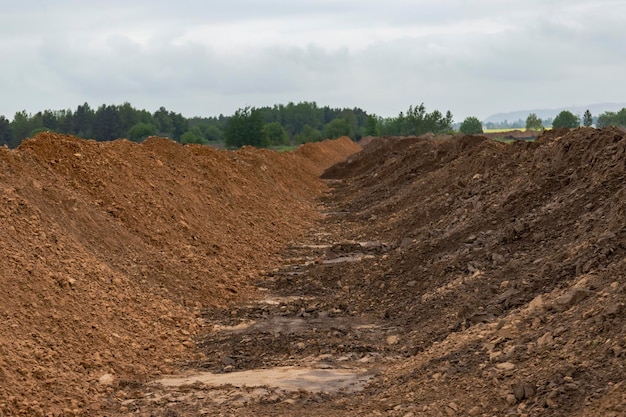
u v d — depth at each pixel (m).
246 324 14.98
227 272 19.09
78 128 134.25
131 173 21.47
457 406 8.62
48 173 17.98
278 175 41.16
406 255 17.88
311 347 12.97
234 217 24.94
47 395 9.78
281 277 19.17
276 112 188.00
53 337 11.21
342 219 31.28
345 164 58.88
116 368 11.39
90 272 13.93
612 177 15.80
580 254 12.52
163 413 9.67
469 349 10.39
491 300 13.00
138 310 13.98
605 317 8.91
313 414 9.38
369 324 14.66
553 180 18.08
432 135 110.56
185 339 13.74
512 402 8.20
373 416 9.01
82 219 16.45
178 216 20.95
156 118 145.00
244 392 10.54
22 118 120.12
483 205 19.45
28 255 12.71
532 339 9.66
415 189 30.53
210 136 155.88
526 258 14.48
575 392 7.86
